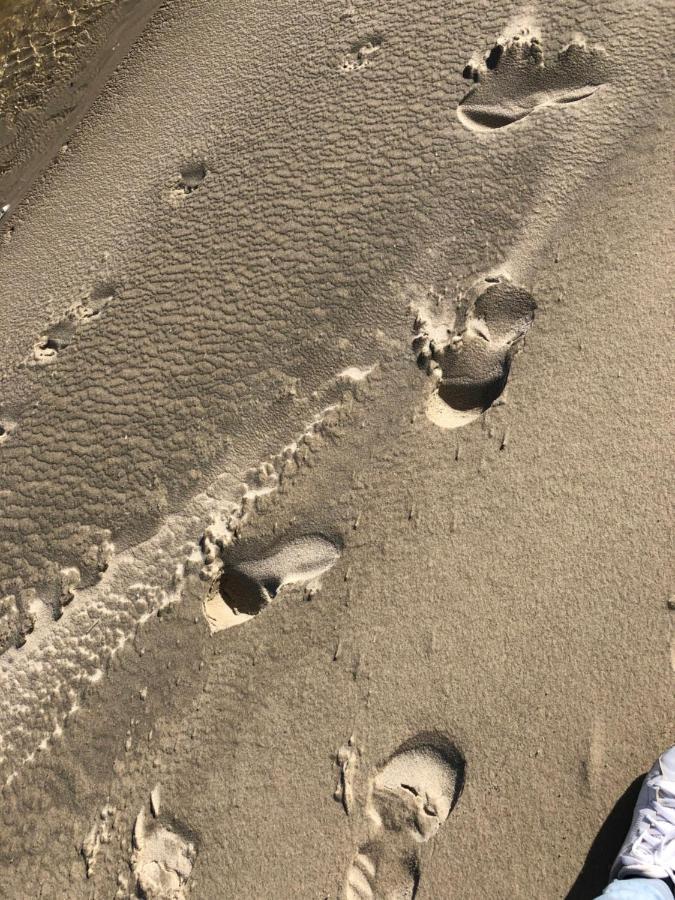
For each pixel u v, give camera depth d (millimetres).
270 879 1582
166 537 1931
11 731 1824
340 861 1563
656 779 1469
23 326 2568
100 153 3061
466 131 2279
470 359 1934
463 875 1505
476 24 2479
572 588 1646
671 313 1831
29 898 1671
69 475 2111
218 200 2516
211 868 1614
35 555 2016
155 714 1765
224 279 2291
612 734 1536
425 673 1659
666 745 1508
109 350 2316
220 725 1724
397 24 2641
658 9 2268
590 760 1529
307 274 2191
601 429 1763
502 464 1794
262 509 1904
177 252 2447
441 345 1967
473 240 2082
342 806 1599
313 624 1762
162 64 3207
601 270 1938
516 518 1735
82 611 1902
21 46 3549
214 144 2713
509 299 1978
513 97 2295
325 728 1667
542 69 2311
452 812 1546
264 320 2158
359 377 1991
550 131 2180
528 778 1540
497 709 1598
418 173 2252
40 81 3406
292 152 2496
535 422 1813
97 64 3391
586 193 2051
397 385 1960
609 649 1587
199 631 1818
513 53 2359
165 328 2273
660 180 1996
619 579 1630
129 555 1934
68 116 3295
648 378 1782
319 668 1720
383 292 2084
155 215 2619
